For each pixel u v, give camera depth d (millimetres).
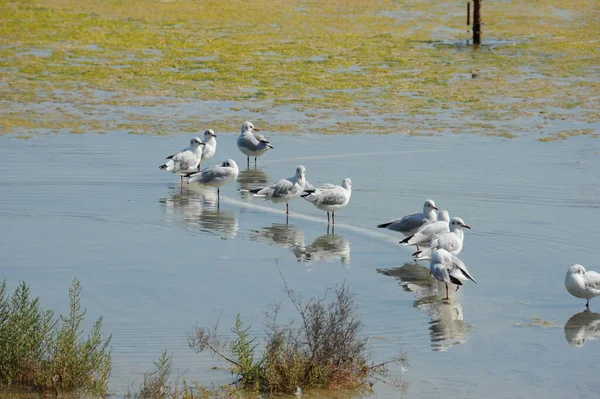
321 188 20625
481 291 16312
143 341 13719
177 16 51125
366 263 18000
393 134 29719
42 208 21500
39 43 43469
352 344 13391
